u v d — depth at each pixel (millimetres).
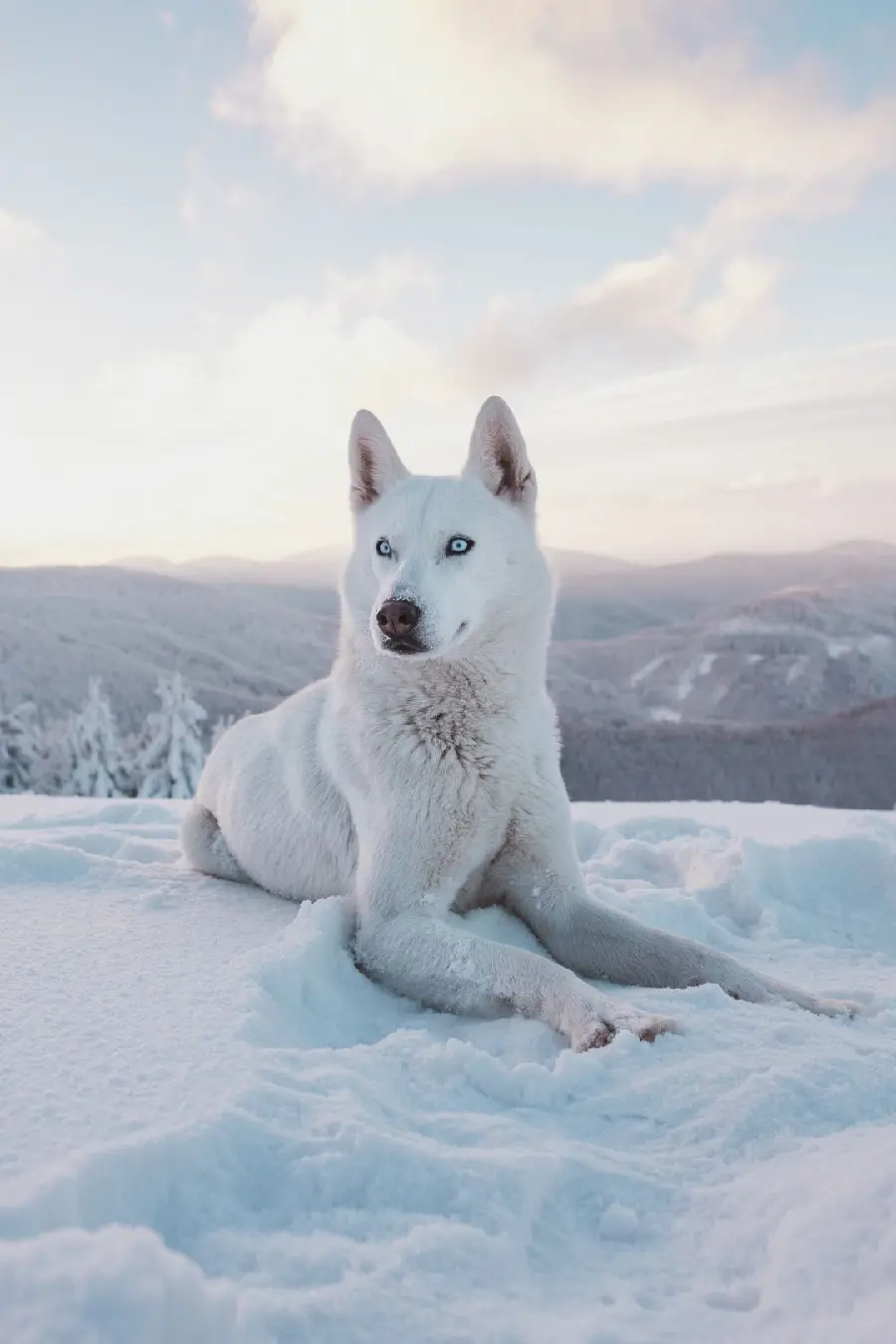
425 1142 1771
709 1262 1486
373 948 3150
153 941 3170
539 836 3531
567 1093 2152
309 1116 1821
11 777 23328
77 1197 1438
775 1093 2008
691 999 2799
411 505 3502
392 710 3395
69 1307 1068
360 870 3414
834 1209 1443
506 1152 1749
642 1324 1301
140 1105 1835
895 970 3416
